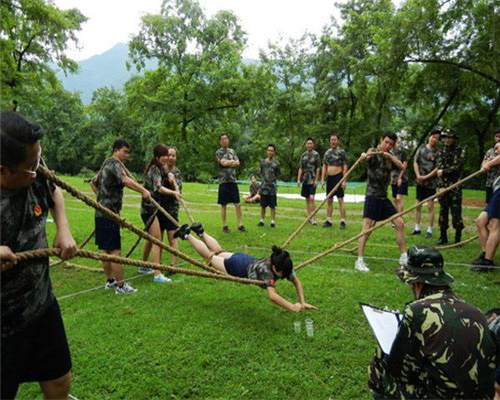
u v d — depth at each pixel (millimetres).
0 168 1754
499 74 16359
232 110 33344
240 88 30750
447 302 2174
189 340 3902
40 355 2152
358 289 5148
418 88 20750
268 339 3914
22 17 18250
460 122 24312
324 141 29594
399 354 2207
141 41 31016
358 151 27781
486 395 2057
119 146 5199
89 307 4766
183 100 30734
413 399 2205
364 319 4340
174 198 6105
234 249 7230
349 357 3596
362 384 3236
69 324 4305
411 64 20672
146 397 3109
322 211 11891
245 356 3623
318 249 7230
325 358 3576
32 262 2010
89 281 5801
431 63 18719
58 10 19359
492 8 14398
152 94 32125
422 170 8039
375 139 27141
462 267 5984
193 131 34625
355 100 28578
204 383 3264
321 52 28250
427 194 7988
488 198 7918
